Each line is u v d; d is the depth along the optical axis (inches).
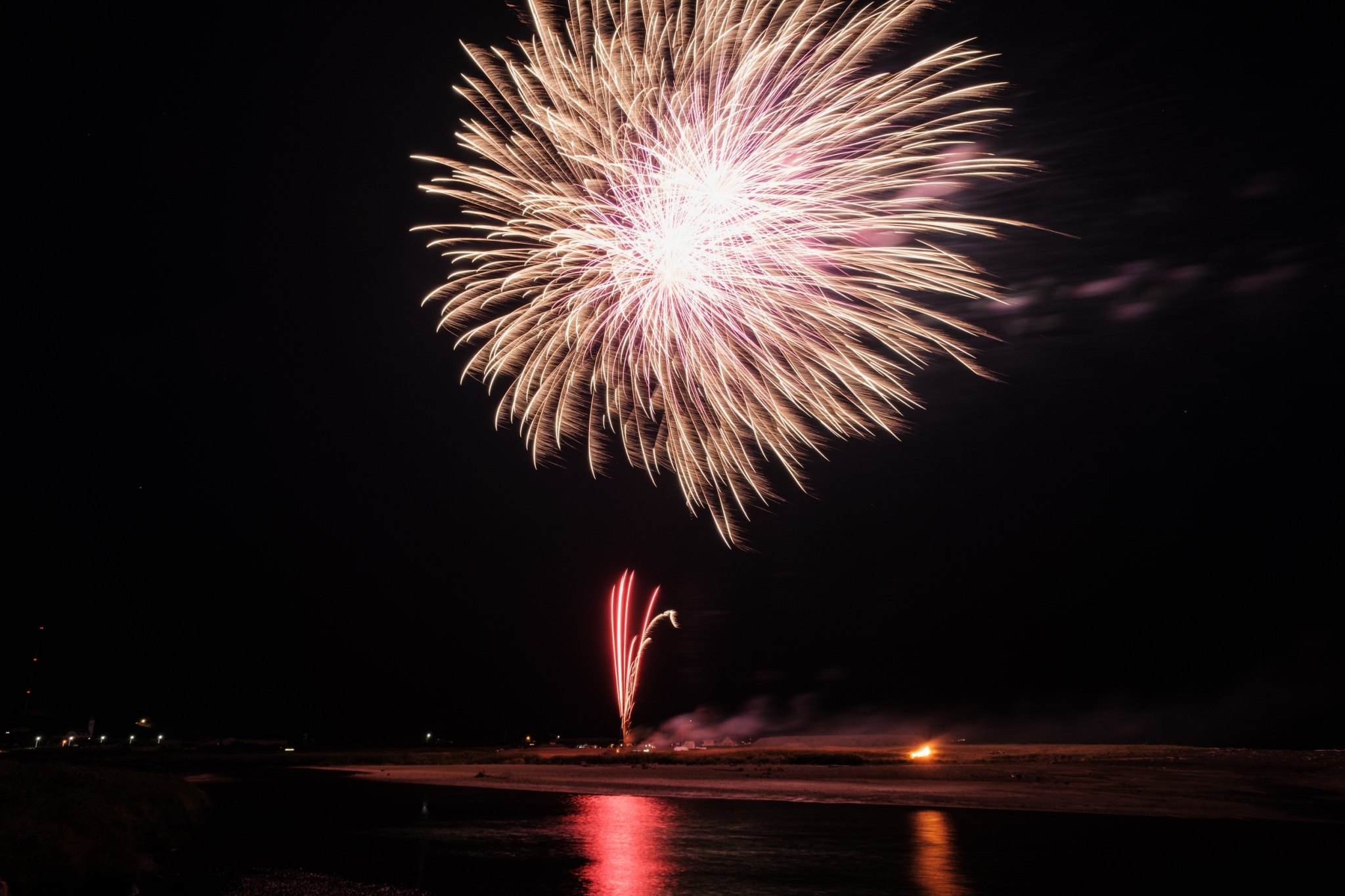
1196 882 528.7
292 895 495.2
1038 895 489.1
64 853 470.9
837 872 558.6
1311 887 514.3
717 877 544.7
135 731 4544.8
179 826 783.7
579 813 948.6
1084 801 1053.8
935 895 488.1
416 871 570.6
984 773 1573.6
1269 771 1587.1
